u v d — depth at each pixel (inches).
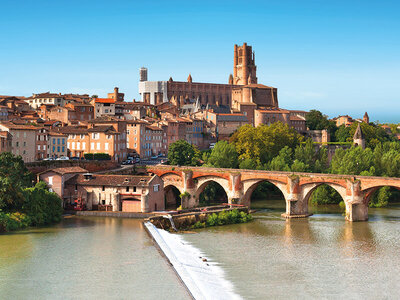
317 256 4790.8
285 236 5595.5
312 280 4116.6
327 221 6461.6
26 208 5654.5
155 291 3693.4
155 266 4242.1
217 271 4318.4
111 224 5708.7
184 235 5639.8
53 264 4266.7
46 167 6722.4
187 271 4116.6
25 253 4554.6
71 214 6245.1
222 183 7283.5
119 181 6318.9
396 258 4726.9
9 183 5428.2
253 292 3831.2
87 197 6353.3
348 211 6471.5
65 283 3841.0
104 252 4613.7
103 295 3619.6
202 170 7401.6
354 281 4101.9
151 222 5738.2
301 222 6397.6
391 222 6363.2
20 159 5989.2
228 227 6112.2
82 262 4325.8
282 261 4626.0
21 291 3683.6
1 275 4001.0
